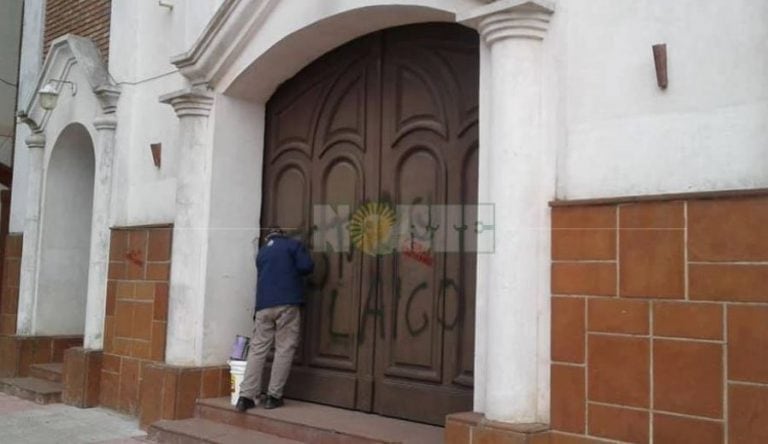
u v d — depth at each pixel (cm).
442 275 591
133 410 764
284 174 732
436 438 534
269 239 668
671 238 414
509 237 464
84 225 1002
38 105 968
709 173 411
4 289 1043
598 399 434
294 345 652
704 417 394
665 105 430
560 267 457
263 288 650
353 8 602
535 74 474
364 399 634
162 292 743
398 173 635
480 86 503
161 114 789
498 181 472
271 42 671
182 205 705
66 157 976
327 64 700
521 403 455
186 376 679
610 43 455
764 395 375
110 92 832
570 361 448
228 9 669
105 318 824
